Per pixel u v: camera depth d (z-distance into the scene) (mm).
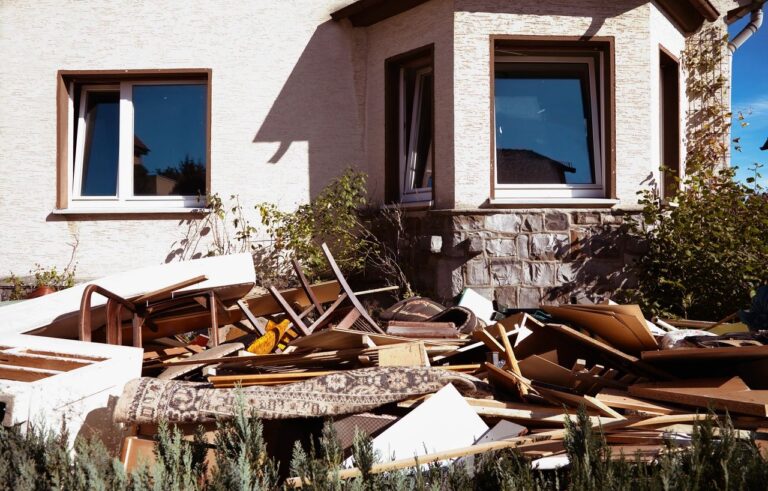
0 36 9281
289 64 9367
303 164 9344
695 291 7391
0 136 9273
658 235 7746
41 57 9281
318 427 3887
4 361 4215
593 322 4684
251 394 3709
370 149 9375
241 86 9336
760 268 6988
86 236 9219
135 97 9586
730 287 7137
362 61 9422
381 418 3787
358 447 2949
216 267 5586
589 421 2859
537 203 7840
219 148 9297
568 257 7820
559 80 8367
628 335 4461
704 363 4082
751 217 7363
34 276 9188
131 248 9219
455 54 8016
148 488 2744
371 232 9125
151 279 5398
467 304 6988
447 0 8125
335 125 9406
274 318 6523
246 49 9352
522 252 7793
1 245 9219
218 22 9336
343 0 9422
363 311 5570
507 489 2684
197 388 3758
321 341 4816
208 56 9328
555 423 3678
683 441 3271
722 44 9516
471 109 8016
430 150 8836
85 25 9305
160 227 9227
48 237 9219
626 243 7832
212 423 3678
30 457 2943
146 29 9312
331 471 2832
